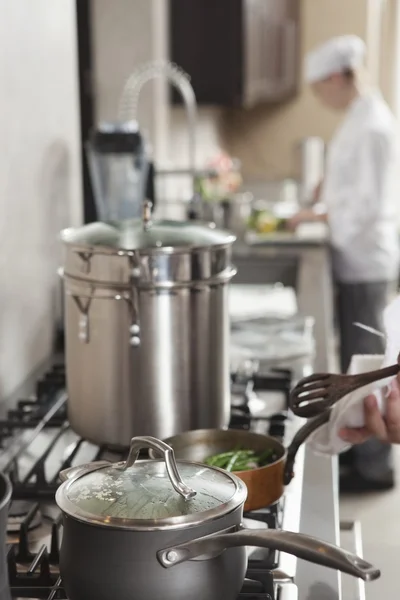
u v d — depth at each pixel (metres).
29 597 0.88
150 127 3.70
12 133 1.66
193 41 3.96
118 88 3.64
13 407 1.56
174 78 3.41
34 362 1.80
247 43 3.96
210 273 1.23
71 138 2.12
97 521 0.75
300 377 1.76
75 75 2.15
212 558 0.76
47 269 1.90
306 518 1.09
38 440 1.39
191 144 3.40
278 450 1.16
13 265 1.66
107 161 2.44
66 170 2.07
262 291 3.29
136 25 3.61
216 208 3.79
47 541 1.03
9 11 1.63
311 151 5.48
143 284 1.18
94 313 1.21
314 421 1.13
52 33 1.94
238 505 0.78
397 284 4.03
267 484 1.05
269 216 3.95
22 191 1.72
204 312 1.23
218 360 1.27
